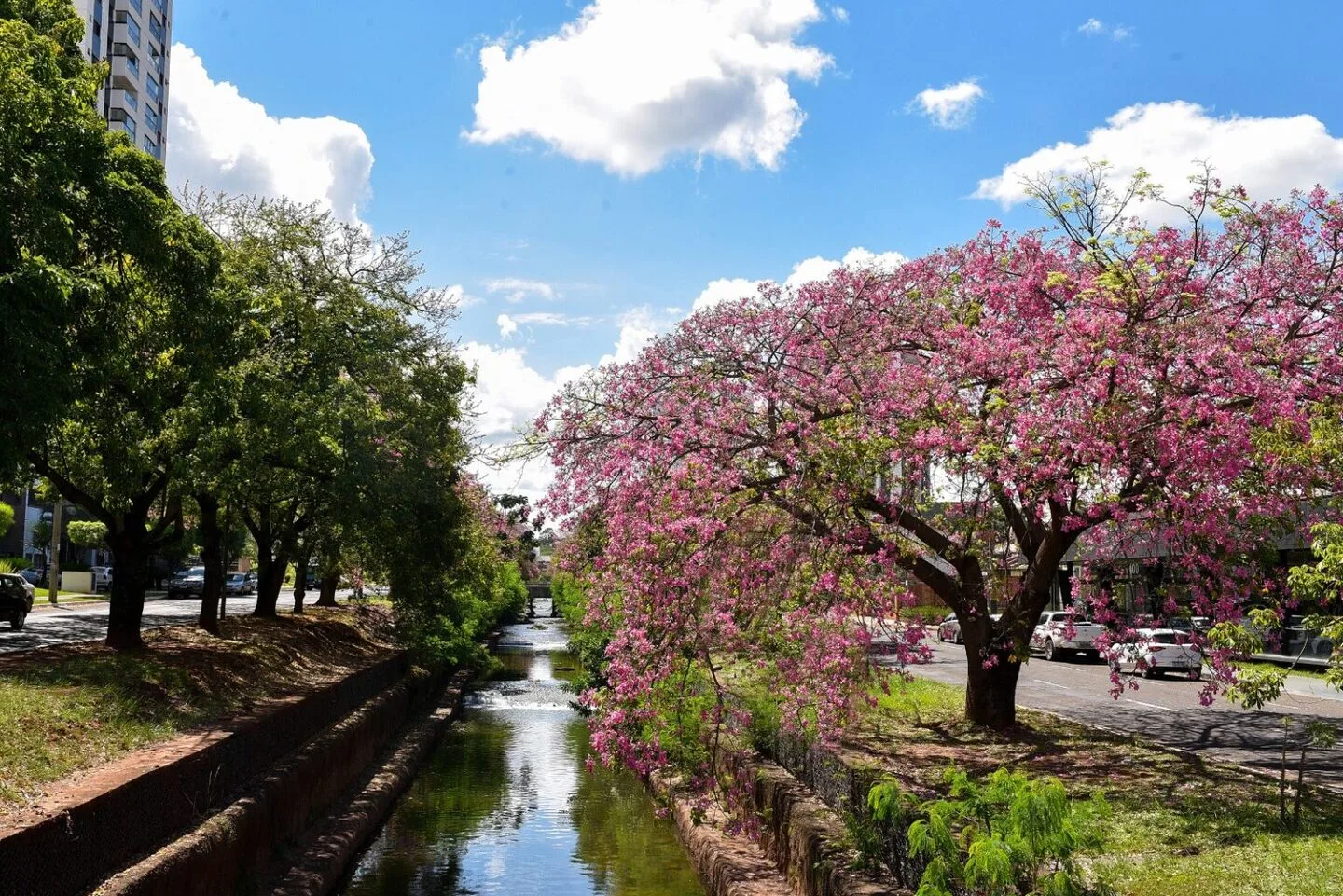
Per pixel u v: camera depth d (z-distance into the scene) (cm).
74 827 819
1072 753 1248
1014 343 1221
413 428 2153
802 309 1345
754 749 1554
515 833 1714
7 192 959
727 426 1221
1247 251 1302
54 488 1877
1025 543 1388
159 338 1327
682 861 1545
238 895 1116
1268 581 1125
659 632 1177
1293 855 771
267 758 1380
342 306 1981
